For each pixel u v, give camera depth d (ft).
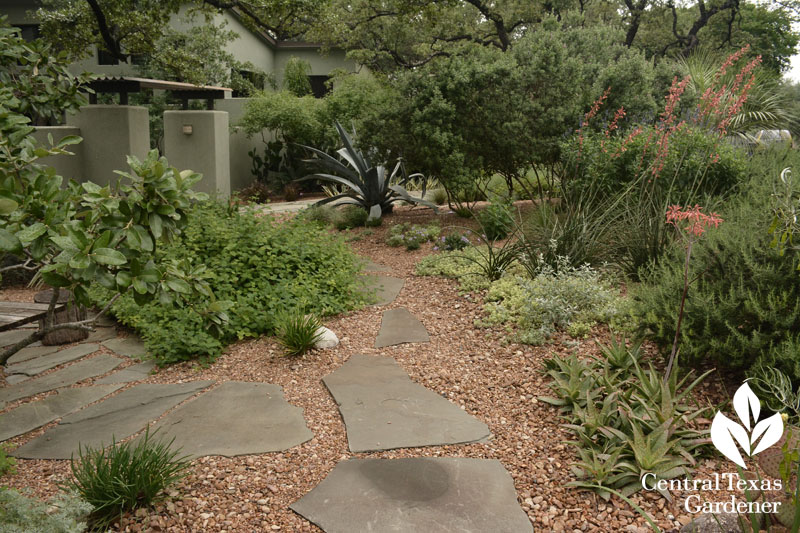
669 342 11.58
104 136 32.50
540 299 14.69
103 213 8.20
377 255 24.03
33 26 52.95
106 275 7.86
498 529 7.75
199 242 19.01
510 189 30.30
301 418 11.07
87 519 7.83
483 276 18.63
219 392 12.30
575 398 10.90
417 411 11.23
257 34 62.64
